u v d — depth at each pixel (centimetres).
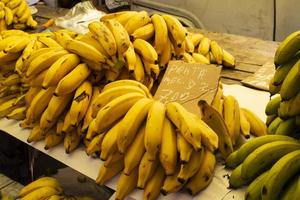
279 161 101
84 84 147
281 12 346
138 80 151
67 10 320
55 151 151
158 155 122
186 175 117
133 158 122
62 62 143
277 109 131
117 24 156
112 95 134
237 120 142
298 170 102
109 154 127
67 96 146
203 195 124
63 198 168
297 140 117
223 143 133
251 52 234
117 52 148
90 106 145
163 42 164
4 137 214
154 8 416
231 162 129
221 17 384
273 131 131
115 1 379
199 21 398
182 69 149
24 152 214
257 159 108
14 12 269
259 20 362
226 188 125
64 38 163
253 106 176
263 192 101
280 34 356
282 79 119
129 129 121
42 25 281
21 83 174
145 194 122
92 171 140
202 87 142
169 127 122
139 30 164
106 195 176
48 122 146
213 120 130
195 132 116
